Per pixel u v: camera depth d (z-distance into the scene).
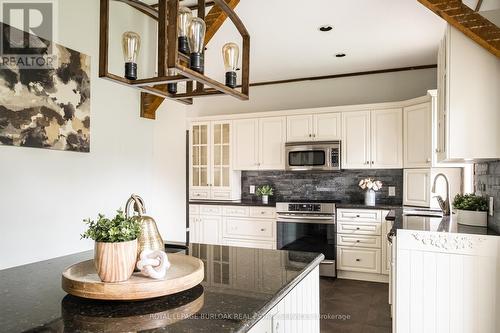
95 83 2.65
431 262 2.42
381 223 4.14
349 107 4.55
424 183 4.03
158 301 1.17
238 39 3.70
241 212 4.89
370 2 2.90
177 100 1.91
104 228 1.14
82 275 1.23
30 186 2.17
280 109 5.39
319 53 4.14
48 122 2.24
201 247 2.06
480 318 2.29
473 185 3.82
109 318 1.03
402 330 2.49
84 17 2.54
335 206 4.36
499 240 2.25
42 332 0.94
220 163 5.25
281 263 1.68
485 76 2.32
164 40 1.35
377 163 4.41
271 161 4.95
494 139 2.30
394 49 4.00
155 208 3.93
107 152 2.76
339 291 3.85
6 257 2.04
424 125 3.96
